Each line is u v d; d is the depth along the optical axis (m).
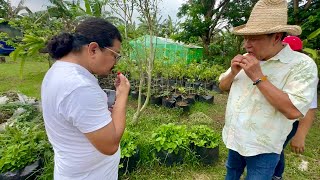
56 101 1.08
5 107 4.40
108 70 1.21
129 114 5.07
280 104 1.48
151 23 3.92
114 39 1.15
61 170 1.26
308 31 7.32
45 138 2.91
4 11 19.03
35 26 5.51
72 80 1.05
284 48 1.63
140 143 3.20
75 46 1.10
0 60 12.77
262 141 1.66
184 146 3.19
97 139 1.09
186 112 5.56
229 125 1.85
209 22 12.25
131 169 3.02
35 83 7.86
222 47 13.04
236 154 1.98
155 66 6.94
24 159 2.67
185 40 12.09
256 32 1.47
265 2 1.54
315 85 1.54
